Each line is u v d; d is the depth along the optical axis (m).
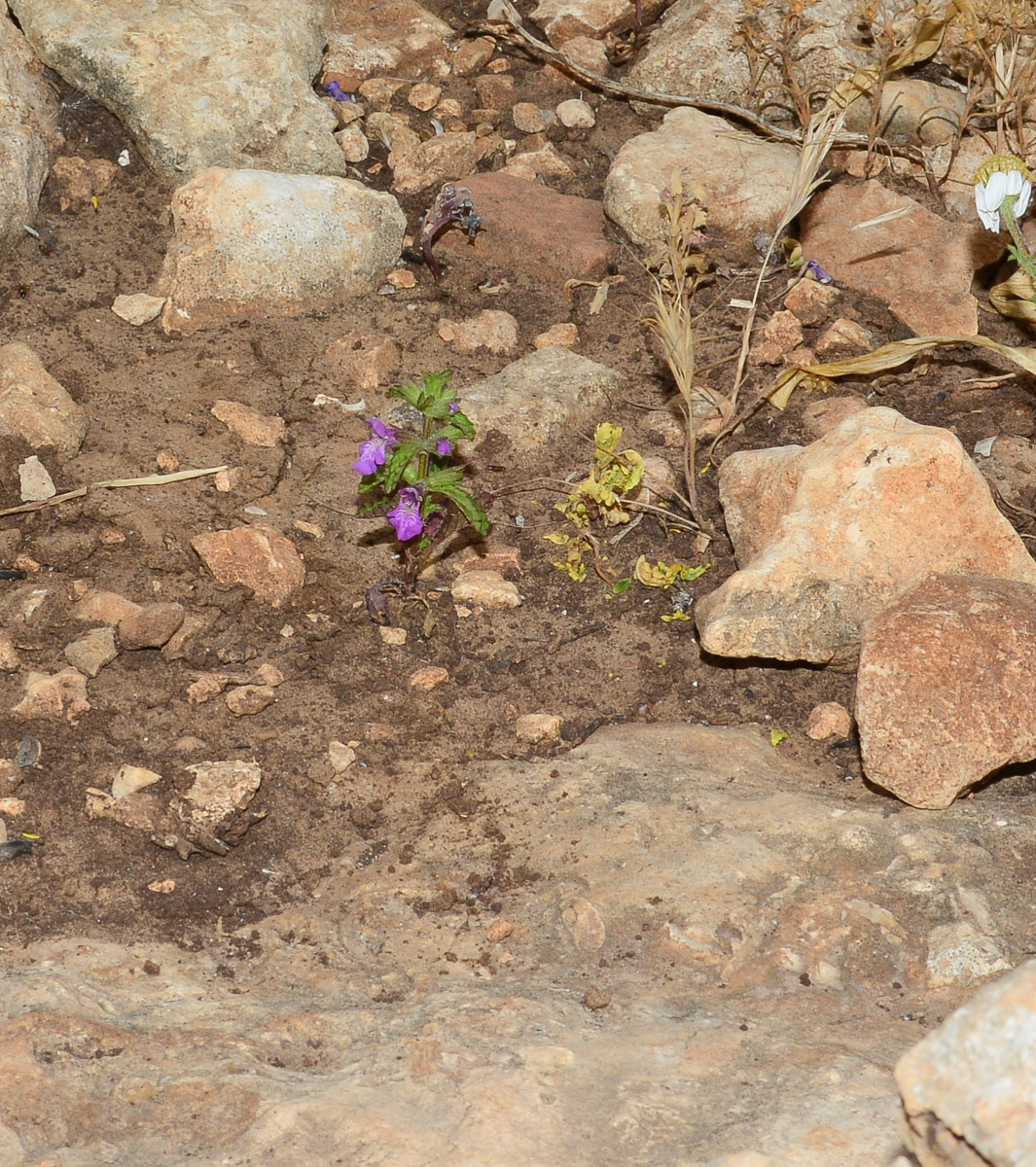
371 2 1.30
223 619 1.09
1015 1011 0.82
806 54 1.25
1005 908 1.01
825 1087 0.97
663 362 1.17
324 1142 0.96
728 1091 0.97
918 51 1.25
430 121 1.26
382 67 1.28
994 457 1.13
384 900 1.03
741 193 1.21
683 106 1.25
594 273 1.20
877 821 1.03
